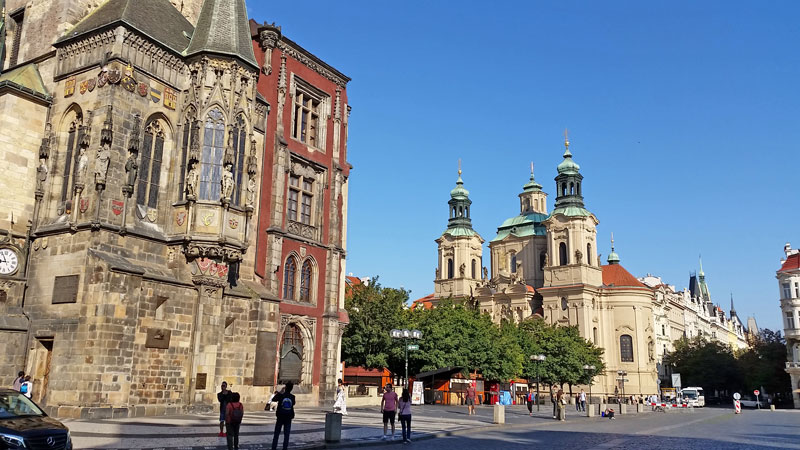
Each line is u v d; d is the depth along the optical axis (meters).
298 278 41.84
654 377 102.25
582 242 102.69
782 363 106.31
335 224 45.19
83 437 20.86
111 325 28.09
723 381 114.50
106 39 31.31
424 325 61.56
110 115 30.03
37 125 32.34
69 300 28.86
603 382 100.06
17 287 30.44
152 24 33.59
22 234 30.91
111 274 28.30
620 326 102.25
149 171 32.09
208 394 31.97
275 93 41.31
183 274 31.89
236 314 34.78
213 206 32.06
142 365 29.64
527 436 29.27
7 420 15.25
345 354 54.41
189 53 33.78
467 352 62.53
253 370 35.50
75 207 29.58
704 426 42.06
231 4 35.50
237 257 32.91
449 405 59.19
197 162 32.16
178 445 19.75
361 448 22.77
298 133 43.72
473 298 112.06
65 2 34.16
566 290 100.62
